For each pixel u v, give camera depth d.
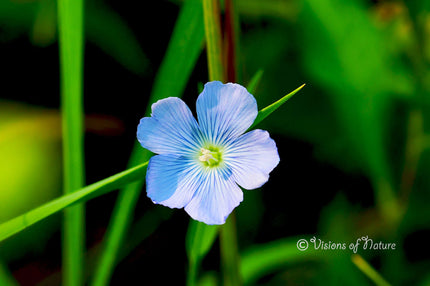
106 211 0.24
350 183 0.24
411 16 0.24
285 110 0.24
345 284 0.22
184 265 0.23
